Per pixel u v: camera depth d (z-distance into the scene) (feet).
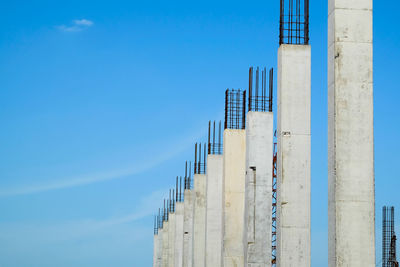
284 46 109.60
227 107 151.74
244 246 133.80
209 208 166.20
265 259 130.52
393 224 190.08
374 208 85.51
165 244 282.15
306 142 108.06
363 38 87.51
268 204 131.75
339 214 85.20
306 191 107.14
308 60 109.50
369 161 85.97
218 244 164.86
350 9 87.97
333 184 86.07
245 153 146.41
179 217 239.30
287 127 108.27
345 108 86.48
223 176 151.02
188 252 211.82
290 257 105.70
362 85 86.84
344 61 87.10
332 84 87.66
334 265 85.15
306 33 110.93
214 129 170.50
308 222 106.52
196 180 186.50
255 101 134.82
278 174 108.78
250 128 133.69
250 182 132.46
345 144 86.07
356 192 85.61
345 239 84.99
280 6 111.45
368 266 84.74
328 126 88.74
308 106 108.78
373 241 85.20
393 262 188.03
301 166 107.76
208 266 163.84
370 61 87.20
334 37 87.51
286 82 109.09
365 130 86.28
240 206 148.77
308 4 111.34
